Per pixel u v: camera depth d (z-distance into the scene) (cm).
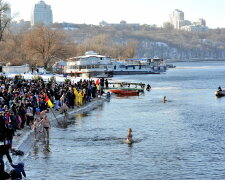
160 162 3403
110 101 8412
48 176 2994
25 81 7762
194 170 3189
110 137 4391
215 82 15662
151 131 4794
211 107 7325
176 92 10981
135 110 6850
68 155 3594
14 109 4391
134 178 2995
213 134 4606
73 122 5394
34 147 3862
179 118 5881
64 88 7131
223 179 2981
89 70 18775
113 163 3362
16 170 2680
